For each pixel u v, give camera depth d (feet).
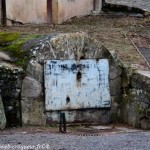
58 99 38.42
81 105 39.11
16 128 36.73
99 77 39.63
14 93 37.17
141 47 50.93
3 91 36.83
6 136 32.96
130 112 38.86
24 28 56.85
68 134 34.68
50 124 38.27
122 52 47.39
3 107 36.29
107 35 54.70
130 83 39.40
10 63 38.27
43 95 38.06
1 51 39.65
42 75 37.96
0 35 42.06
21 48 39.14
